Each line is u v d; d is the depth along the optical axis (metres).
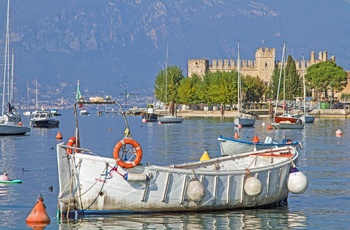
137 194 42.06
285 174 47.34
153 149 96.81
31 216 41.59
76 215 41.72
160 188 42.41
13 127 134.88
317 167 71.12
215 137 124.06
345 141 111.62
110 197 41.78
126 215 42.38
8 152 93.19
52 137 129.38
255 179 44.66
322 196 51.47
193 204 43.47
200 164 49.19
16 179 61.06
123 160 42.81
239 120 164.38
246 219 42.84
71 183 41.41
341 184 57.69
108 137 130.25
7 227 40.62
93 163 41.47
